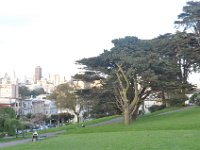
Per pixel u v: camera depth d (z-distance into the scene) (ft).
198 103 228.22
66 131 213.05
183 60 255.09
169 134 104.94
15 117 237.25
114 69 202.49
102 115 325.42
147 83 197.57
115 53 200.23
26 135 246.27
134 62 192.85
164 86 202.28
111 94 216.13
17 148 93.30
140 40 219.41
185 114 205.26
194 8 227.61
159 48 237.25
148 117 228.84
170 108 268.21
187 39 236.84
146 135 106.52
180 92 222.89
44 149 84.07
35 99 627.05
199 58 238.68
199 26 237.45
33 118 437.17
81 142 96.32
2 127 219.61
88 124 265.75
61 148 83.82
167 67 199.52
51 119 473.26
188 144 74.74
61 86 381.19
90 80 209.46
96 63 203.92
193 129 132.98
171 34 250.16
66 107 376.27
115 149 74.18
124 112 206.69
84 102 215.10
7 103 483.51
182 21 235.61
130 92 218.38
